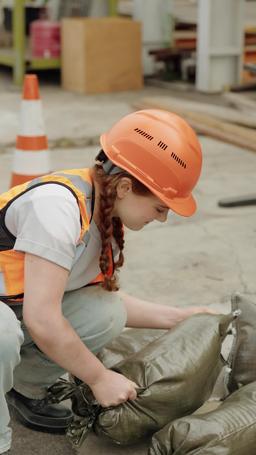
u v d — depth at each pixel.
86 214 2.08
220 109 7.13
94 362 2.16
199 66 8.76
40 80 9.66
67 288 2.28
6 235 2.12
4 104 7.90
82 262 2.19
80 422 2.28
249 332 2.57
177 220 4.54
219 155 6.03
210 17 8.50
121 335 2.73
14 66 9.03
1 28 10.62
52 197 2.04
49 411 2.45
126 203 2.10
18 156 4.54
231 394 2.39
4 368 2.08
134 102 7.95
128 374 2.32
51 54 9.05
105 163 2.12
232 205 4.79
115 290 2.29
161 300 3.43
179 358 2.35
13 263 2.12
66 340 2.07
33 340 2.21
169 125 2.11
